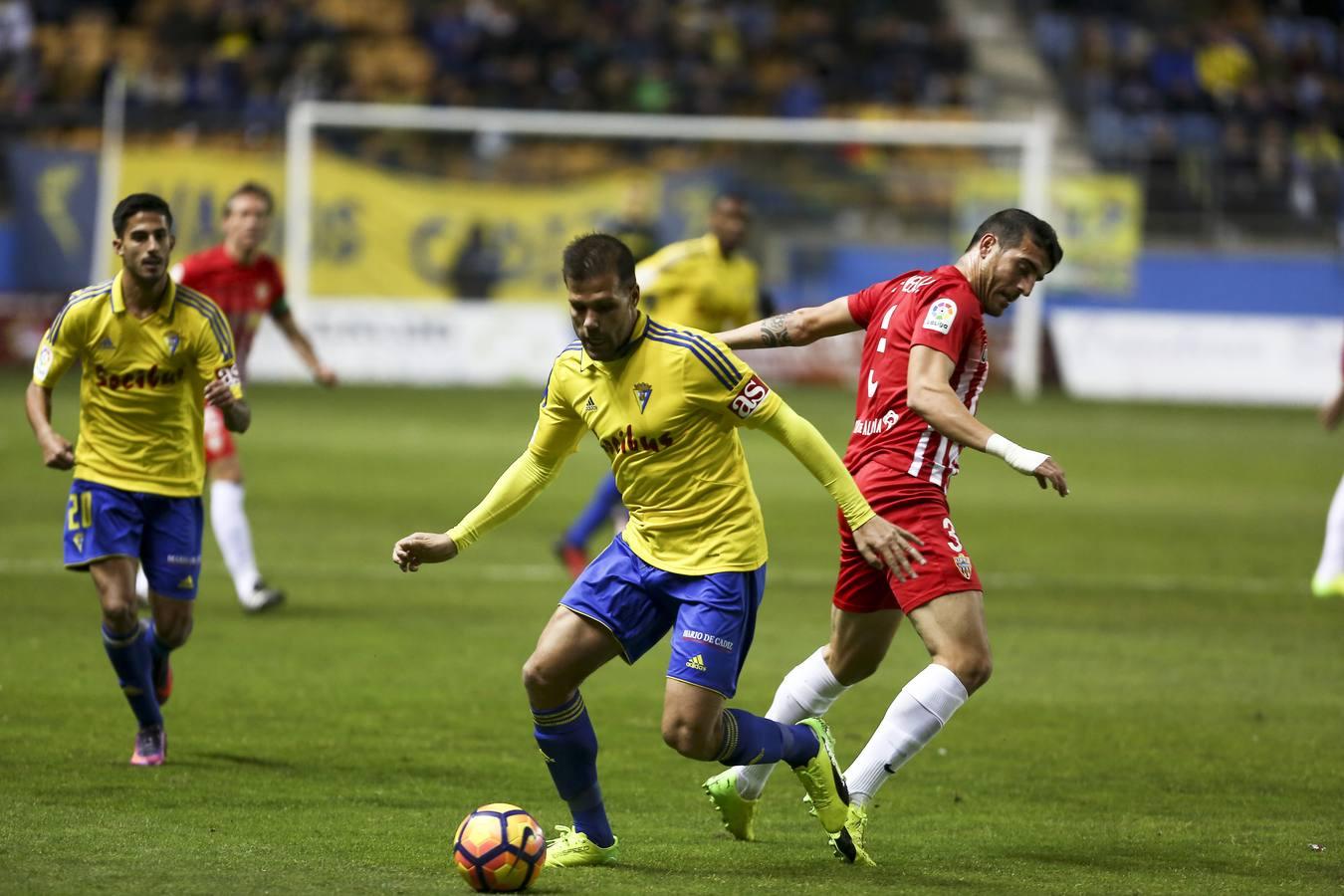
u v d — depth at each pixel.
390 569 41.44
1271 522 53.41
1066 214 101.12
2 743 23.41
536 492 18.84
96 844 18.20
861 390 20.17
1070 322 98.50
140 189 95.44
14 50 110.94
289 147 98.19
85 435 23.09
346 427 72.44
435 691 28.22
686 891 17.03
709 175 100.69
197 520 23.80
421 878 17.19
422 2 119.62
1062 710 28.00
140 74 108.31
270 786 21.44
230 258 34.72
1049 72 123.56
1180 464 68.00
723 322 40.34
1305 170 107.50
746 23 122.00
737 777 19.22
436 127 95.38
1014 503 57.16
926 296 19.39
